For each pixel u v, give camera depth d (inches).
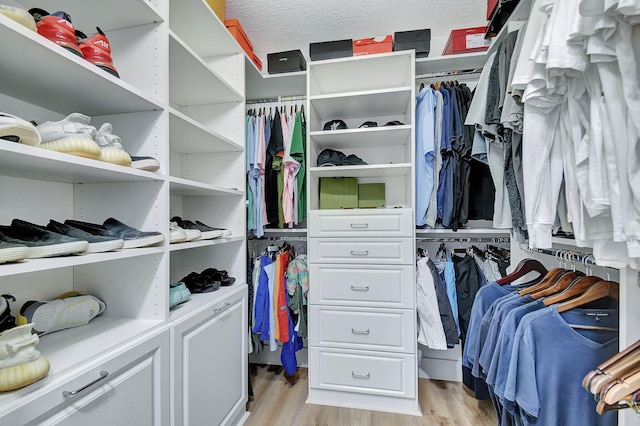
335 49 71.7
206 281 57.3
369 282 64.7
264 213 72.4
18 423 22.6
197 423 45.1
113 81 33.3
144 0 38.1
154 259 41.4
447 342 64.0
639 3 19.8
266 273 71.2
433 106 66.2
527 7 49.1
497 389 35.7
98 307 40.5
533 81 30.0
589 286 38.1
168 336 39.6
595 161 25.3
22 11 25.5
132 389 33.6
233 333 57.1
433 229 68.4
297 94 85.3
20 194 37.2
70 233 33.0
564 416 31.7
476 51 66.8
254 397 68.9
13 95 36.5
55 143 29.3
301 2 65.9
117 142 36.0
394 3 66.6
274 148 71.5
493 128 46.5
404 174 77.0
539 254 56.6
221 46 62.6
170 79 55.7
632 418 27.7
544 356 32.8
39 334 34.2
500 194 49.2
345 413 62.7
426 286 65.8
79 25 42.9
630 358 24.5
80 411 27.6
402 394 62.8
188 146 62.3
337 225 66.4
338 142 77.5
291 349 71.6
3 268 22.8
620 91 23.2
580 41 24.6
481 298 50.8
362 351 64.8
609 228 26.9
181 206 68.1
